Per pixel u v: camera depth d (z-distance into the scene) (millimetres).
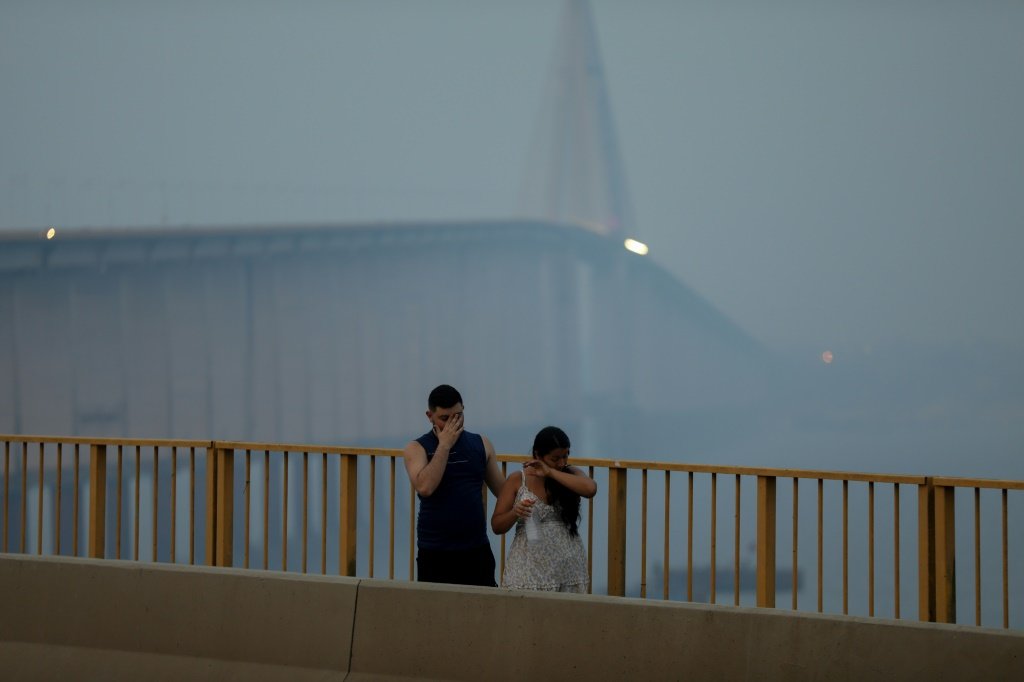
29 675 24172
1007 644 18984
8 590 25141
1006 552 24031
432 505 25047
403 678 22094
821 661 19984
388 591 22469
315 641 22750
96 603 24438
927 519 24875
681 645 20750
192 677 23172
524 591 21797
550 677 21328
